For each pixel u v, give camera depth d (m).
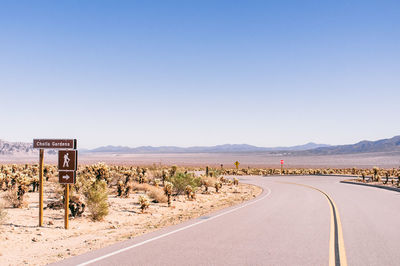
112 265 6.36
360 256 7.02
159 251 7.41
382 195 22.33
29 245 8.73
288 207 15.91
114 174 28.66
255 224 11.05
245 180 44.62
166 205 18.20
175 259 6.75
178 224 11.12
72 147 10.83
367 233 9.49
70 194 14.12
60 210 14.70
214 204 19.36
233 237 8.93
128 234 10.09
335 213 13.72
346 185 33.53
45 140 10.98
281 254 7.15
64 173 10.79
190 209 17.12
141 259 6.75
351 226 10.65
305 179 46.22
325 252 7.34
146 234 9.40
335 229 10.11
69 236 10.02
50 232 10.40
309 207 15.88
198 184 29.55
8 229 10.45
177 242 8.30
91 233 10.48
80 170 31.39
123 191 21.05
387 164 143.62
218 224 11.07
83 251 7.84
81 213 13.45
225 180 39.88
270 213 13.80
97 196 13.31
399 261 6.66
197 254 7.14
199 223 11.29
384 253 7.27
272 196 22.06
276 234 9.33
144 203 15.60
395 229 10.15
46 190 21.80
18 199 15.20
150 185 26.42
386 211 14.32
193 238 8.79
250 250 7.49
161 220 13.30
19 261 7.21
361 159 188.75
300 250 7.51
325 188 29.31
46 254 7.79
